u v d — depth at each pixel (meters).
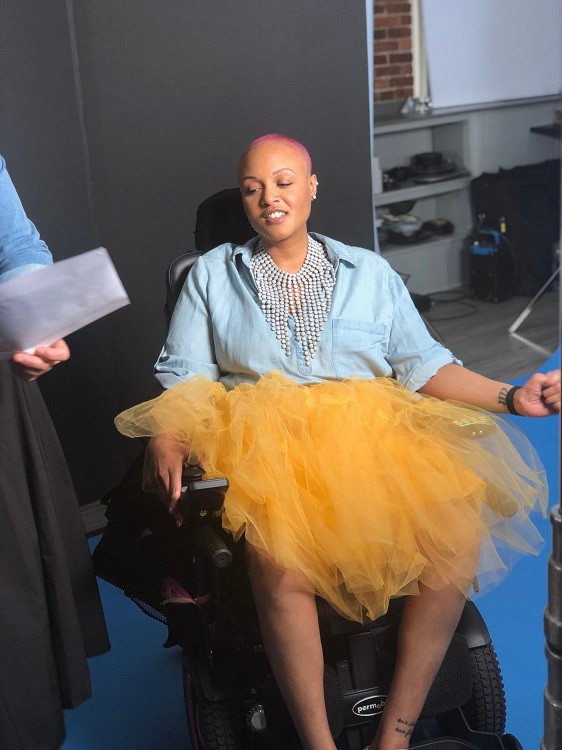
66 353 1.53
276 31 2.87
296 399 1.65
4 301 1.38
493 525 1.64
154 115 2.71
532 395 1.67
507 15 5.25
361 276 1.82
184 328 1.85
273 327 1.79
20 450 1.68
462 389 1.76
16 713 1.71
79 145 2.59
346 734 1.64
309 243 1.84
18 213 1.71
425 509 1.55
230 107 2.84
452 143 5.23
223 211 2.02
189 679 1.85
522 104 5.21
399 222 5.00
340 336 1.78
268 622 1.51
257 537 1.49
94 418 2.80
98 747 1.99
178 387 1.72
